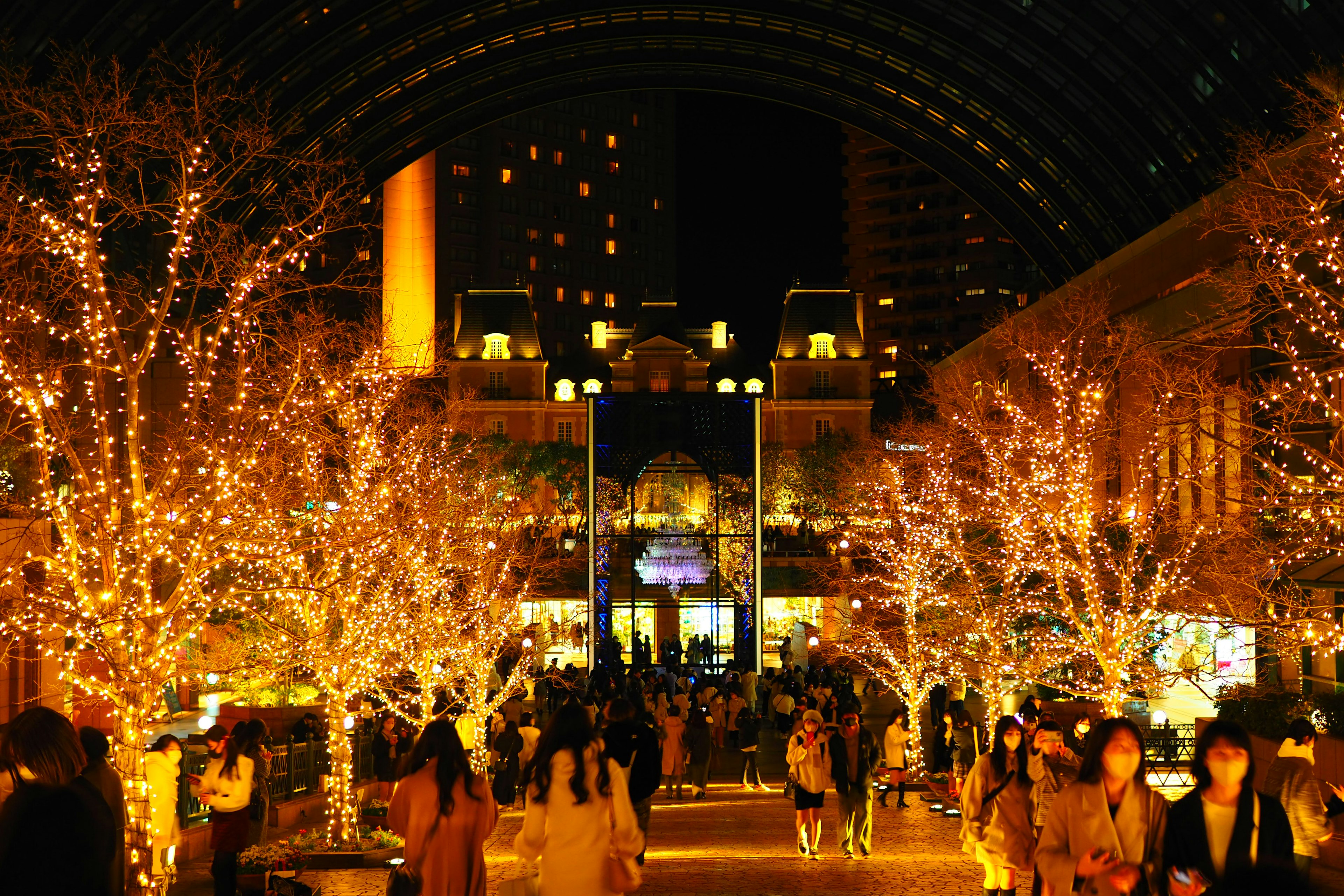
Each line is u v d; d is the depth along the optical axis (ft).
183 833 53.62
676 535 136.98
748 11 185.68
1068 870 19.67
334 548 51.93
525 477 244.83
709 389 345.72
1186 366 84.43
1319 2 107.45
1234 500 57.41
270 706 106.83
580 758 23.36
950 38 169.37
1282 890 15.11
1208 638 85.81
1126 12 140.26
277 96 161.79
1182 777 80.53
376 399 66.49
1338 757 59.36
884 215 441.68
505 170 472.44
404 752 66.80
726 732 110.93
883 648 94.73
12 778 19.10
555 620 172.04
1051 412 90.07
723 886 42.29
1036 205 200.75
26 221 47.78
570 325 490.49
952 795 72.08
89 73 56.54
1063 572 69.82
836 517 188.14
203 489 46.93
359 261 72.49
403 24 169.78
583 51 198.90
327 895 43.93
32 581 57.93
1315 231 59.47
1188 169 148.56
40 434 42.60
